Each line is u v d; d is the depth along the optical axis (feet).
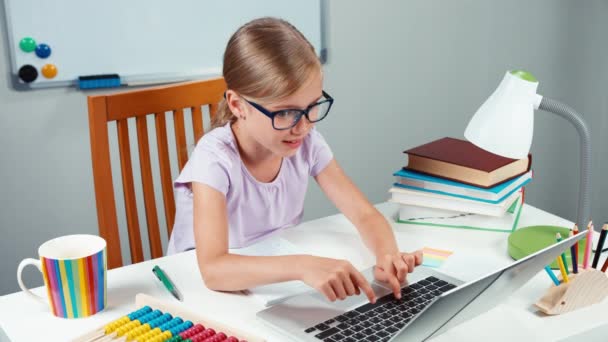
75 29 6.05
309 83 3.41
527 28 8.50
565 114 3.53
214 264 3.42
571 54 8.87
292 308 3.10
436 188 4.20
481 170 4.03
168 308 3.07
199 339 2.81
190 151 6.83
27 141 6.16
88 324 3.05
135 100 4.51
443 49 8.07
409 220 4.31
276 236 4.01
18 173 6.21
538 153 9.10
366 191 8.12
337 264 3.18
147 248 6.97
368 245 3.86
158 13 6.38
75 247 3.24
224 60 3.68
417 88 8.05
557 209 9.48
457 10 8.01
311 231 4.12
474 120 3.61
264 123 3.50
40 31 5.91
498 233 4.12
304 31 7.15
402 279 3.36
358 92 7.66
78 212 6.61
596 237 3.95
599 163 9.47
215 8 6.64
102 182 4.38
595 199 9.53
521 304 3.18
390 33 7.66
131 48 6.33
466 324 2.99
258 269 3.28
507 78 3.53
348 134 7.76
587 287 3.12
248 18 6.84
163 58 6.51
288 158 4.44
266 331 2.97
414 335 2.56
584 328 2.97
